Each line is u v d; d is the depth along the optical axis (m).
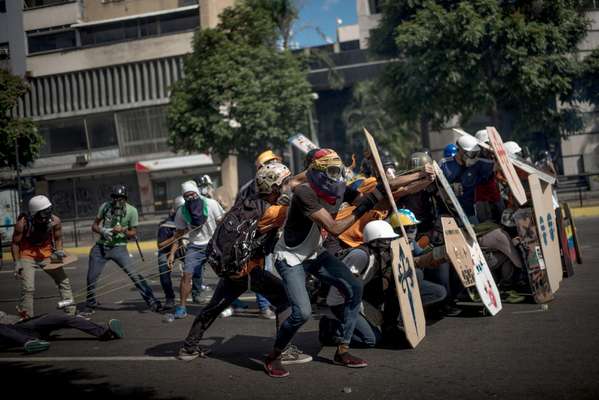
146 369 4.54
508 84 24.53
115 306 8.01
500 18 23.92
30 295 6.77
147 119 36.88
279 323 4.34
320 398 3.61
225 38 25.36
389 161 6.81
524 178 6.86
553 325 4.95
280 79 24.91
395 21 28.11
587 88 28.50
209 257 4.38
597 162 33.19
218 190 8.58
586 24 26.38
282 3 27.45
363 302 4.88
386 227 4.77
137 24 36.84
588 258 8.77
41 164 38.38
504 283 6.27
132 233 7.36
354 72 39.38
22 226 6.72
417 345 4.69
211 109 24.97
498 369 3.90
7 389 4.16
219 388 3.95
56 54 38.06
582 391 3.38
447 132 35.53
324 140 42.69
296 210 4.00
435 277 5.61
